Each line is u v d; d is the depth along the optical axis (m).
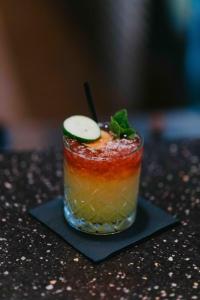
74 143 0.51
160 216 0.54
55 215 0.54
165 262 0.48
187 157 0.67
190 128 1.26
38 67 1.15
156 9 1.12
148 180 0.61
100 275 0.46
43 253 0.49
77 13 1.11
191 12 1.14
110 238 0.51
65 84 1.18
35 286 0.45
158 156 0.67
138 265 0.48
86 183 0.49
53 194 0.58
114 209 0.50
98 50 1.16
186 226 0.53
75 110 1.23
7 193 0.58
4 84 1.15
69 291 0.44
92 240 0.50
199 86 1.24
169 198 0.58
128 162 0.49
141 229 0.52
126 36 1.14
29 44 1.12
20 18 1.08
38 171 0.63
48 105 1.21
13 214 0.55
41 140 1.23
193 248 0.50
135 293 0.44
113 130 0.52
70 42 1.14
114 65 1.18
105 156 0.48
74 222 0.52
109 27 1.13
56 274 0.46
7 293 0.44
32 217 0.54
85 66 1.17
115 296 0.44
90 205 0.50
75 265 0.47
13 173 0.62
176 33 1.16
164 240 0.51
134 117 1.31
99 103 1.22
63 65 1.16
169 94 1.25
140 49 1.17
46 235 0.52
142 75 1.21
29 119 1.22
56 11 1.09
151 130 1.25
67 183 0.52
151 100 1.25
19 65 1.14
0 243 0.50
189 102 1.27
